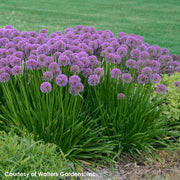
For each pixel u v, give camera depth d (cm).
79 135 333
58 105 326
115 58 328
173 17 1706
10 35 384
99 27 1324
